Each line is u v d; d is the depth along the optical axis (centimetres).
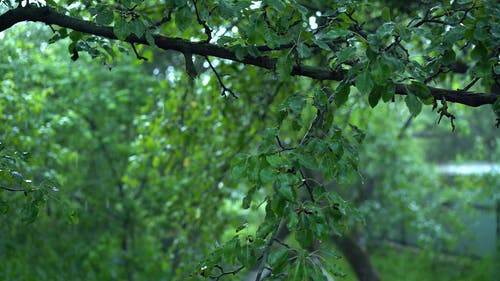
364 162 1138
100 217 819
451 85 545
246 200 218
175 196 645
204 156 604
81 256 732
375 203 1236
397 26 199
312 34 231
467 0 235
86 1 298
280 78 219
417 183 1270
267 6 249
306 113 504
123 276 820
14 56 510
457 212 1299
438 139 1759
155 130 566
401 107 609
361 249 808
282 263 189
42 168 572
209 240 622
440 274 1278
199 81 547
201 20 263
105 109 823
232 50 245
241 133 561
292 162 203
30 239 632
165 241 877
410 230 1410
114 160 838
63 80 699
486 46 222
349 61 237
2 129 512
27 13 256
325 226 190
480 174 1212
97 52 282
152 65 841
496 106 221
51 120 623
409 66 220
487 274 1251
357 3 280
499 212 1383
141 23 233
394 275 1284
